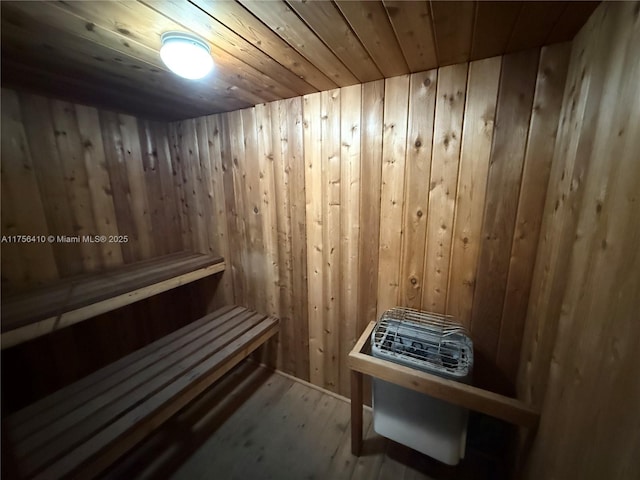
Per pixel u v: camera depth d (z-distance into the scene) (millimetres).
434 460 1413
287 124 1624
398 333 1314
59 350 1656
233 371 2141
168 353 1565
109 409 1178
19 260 1446
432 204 1313
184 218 2283
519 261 1178
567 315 792
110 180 1832
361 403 1361
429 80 1210
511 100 1082
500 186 1159
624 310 528
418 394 1202
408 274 1442
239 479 1347
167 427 1644
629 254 524
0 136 1352
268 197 1822
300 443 1533
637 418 462
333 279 1693
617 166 592
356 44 976
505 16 806
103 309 1416
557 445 773
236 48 998
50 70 1195
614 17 651
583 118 787
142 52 1030
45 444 1018
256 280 2035
